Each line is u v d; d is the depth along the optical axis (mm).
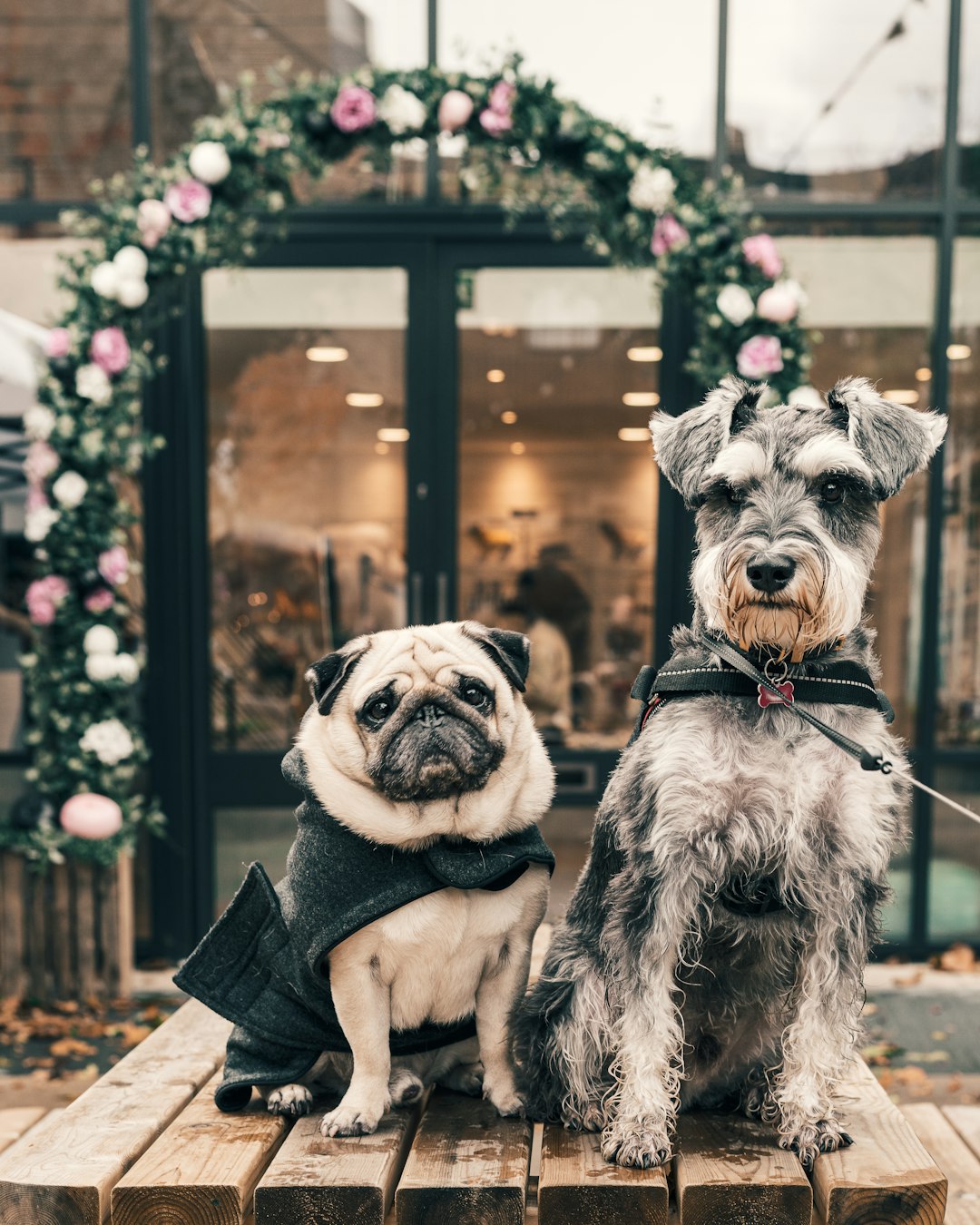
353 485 5598
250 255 5113
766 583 1823
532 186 5398
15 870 4820
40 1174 1749
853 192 5535
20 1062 4211
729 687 1900
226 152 4441
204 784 5520
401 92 4480
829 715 1869
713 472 1974
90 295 4574
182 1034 2498
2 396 4988
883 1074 4059
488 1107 2047
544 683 5637
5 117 5527
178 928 5492
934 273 5516
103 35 5496
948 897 5555
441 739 1759
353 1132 1863
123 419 4645
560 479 5598
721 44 5445
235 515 5594
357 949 1834
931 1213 1707
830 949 1874
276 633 5617
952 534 5586
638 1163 1788
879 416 1977
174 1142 1860
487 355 5547
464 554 5633
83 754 4660
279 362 5547
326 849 1860
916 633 5605
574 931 2094
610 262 5453
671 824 1856
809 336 5289
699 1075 2104
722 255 4484
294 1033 1963
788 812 1830
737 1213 1711
